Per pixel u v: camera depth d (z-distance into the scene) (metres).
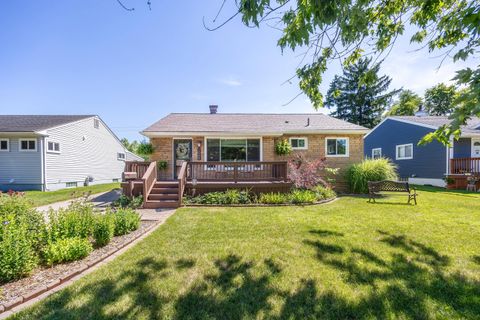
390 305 2.32
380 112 31.84
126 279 2.82
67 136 14.59
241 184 8.91
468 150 13.89
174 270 3.06
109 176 20.05
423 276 2.85
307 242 4.06
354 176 10.66
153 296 2.48
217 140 11.30
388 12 3.70
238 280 2.80
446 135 2.62
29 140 12.63
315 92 4.01
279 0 2.75
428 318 2.15
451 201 8.28
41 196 10.05
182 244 4.00
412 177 16.14
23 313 2.22
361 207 7.25
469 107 2.27
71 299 2.43
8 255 2.75
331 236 4.37
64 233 3.80
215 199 8.05
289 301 2.40
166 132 10.48
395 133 17.84
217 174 10.46
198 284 2.71
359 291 2.55
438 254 3.50
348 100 32.12
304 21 2.76
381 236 4.36
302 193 8.65
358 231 4.68
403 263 3.21
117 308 2.29
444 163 13.92
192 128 11.24
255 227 5.02
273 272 2.99
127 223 4.68
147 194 8.04
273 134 10.88
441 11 3.48
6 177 12.58
